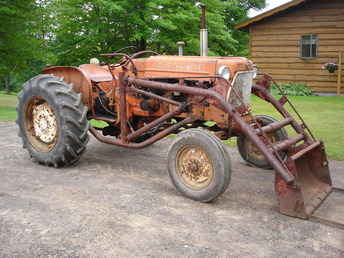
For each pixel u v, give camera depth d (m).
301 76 15.34
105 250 2.89
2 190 4.10
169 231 3.22
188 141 3.91
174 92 4.59
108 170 4.92
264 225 3.40
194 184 3.96
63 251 2.87
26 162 5.21
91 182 4.42
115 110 5.19
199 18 11.96
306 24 14.95
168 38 12.27
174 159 4.05
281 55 15.55
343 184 4.50
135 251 2.89
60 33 12.56
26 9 12.05
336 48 14.60
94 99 5.36
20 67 13.13
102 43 12.64
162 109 4.79
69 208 3.65
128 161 5.36
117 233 3.16
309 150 4.02
